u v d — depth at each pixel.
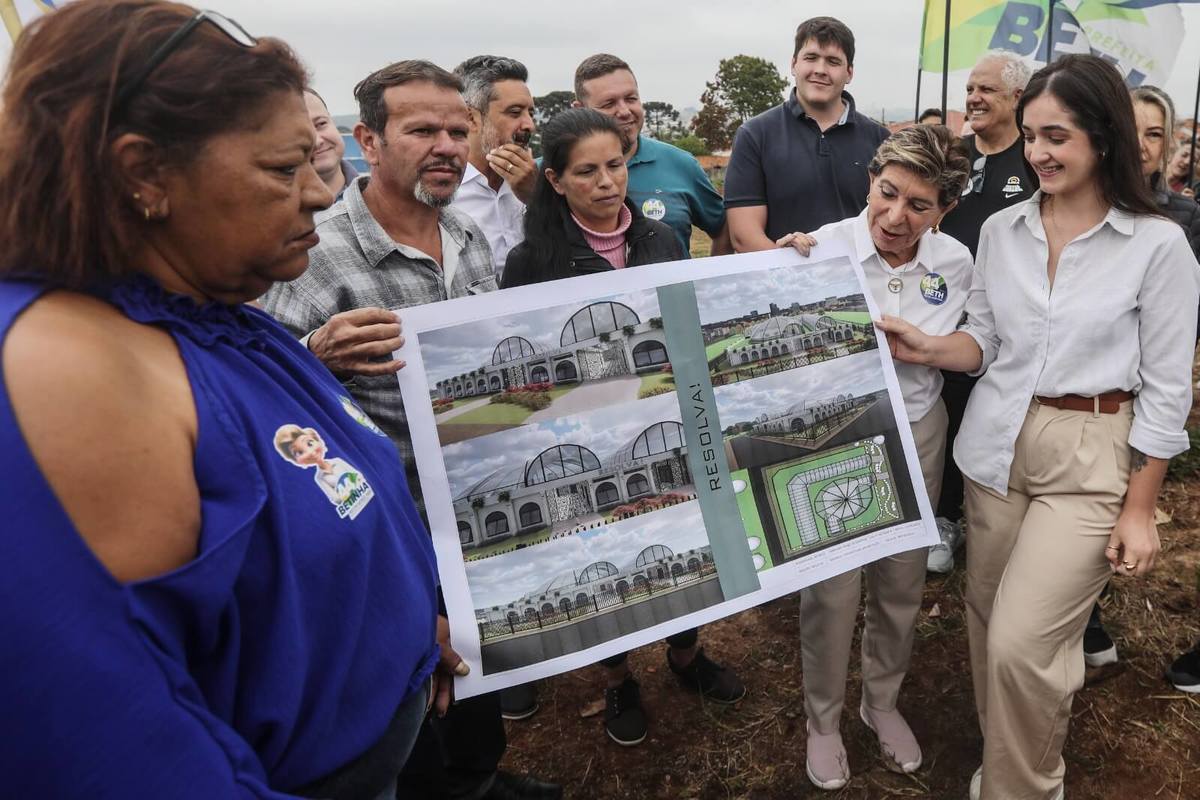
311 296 1.65
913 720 2.36
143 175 0.70
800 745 2.28
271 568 0.77
